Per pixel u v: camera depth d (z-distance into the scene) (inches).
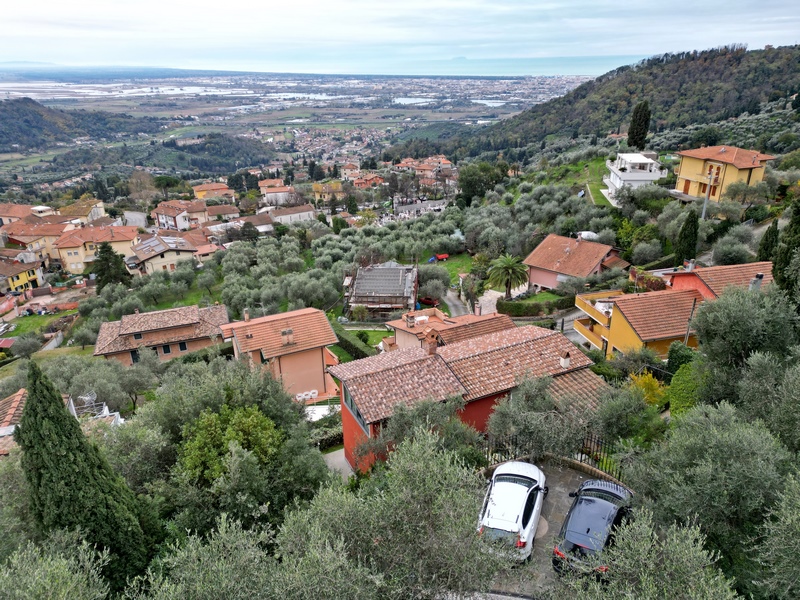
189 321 1935.3
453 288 2596.0
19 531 530.9
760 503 430.6
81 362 1642.5
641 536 398.9
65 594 358.9
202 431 699.4
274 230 4384.8
